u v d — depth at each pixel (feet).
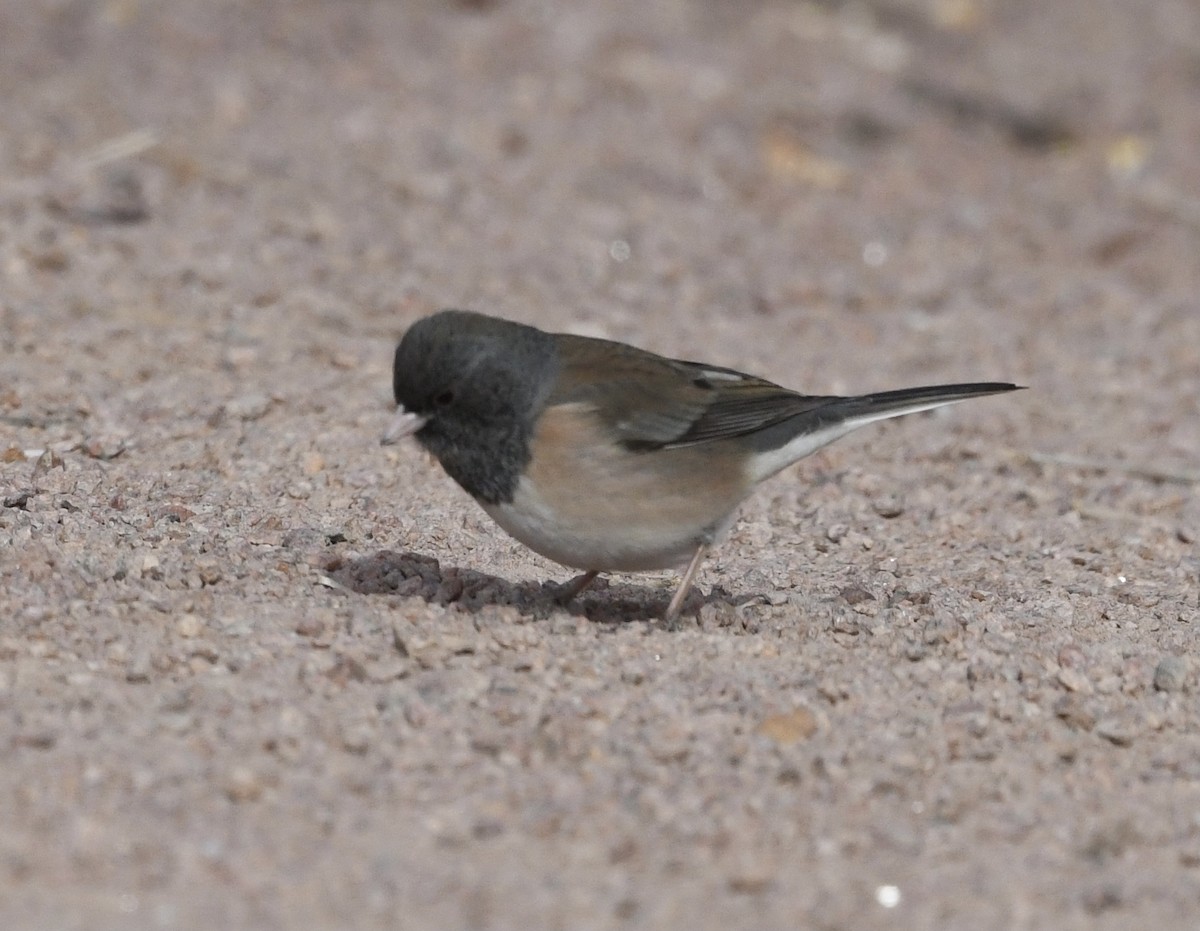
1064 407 64.64
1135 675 40.83
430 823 32.35
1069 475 58.23
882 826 33.60
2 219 68.85
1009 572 49.55
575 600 44.14
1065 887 32.27
